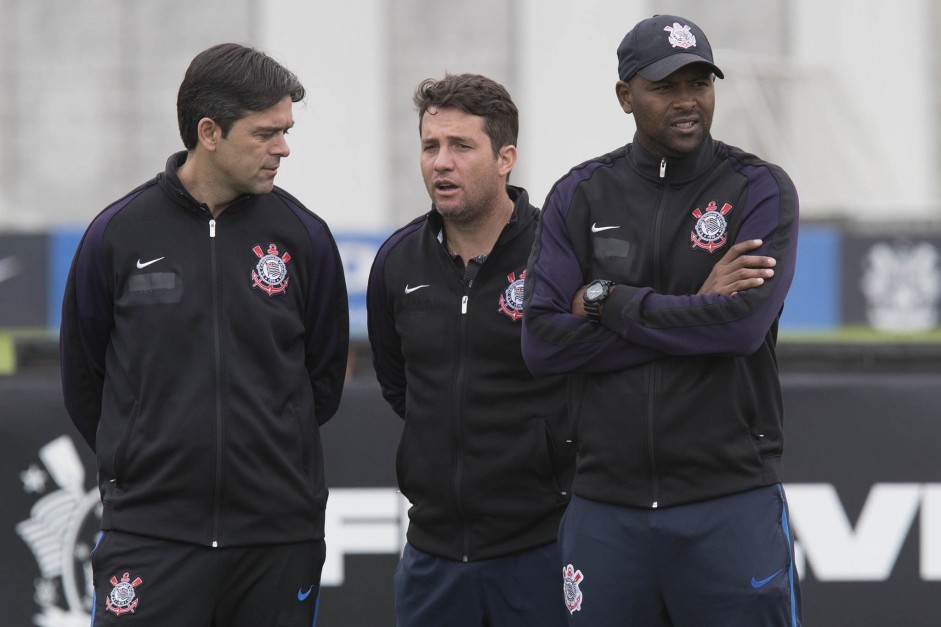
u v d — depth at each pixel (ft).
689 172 28.84
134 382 29.99
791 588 28.14
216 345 29.86
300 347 31.63
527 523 31.99
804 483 43.29
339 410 43.60
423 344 32.42
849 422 43.32
